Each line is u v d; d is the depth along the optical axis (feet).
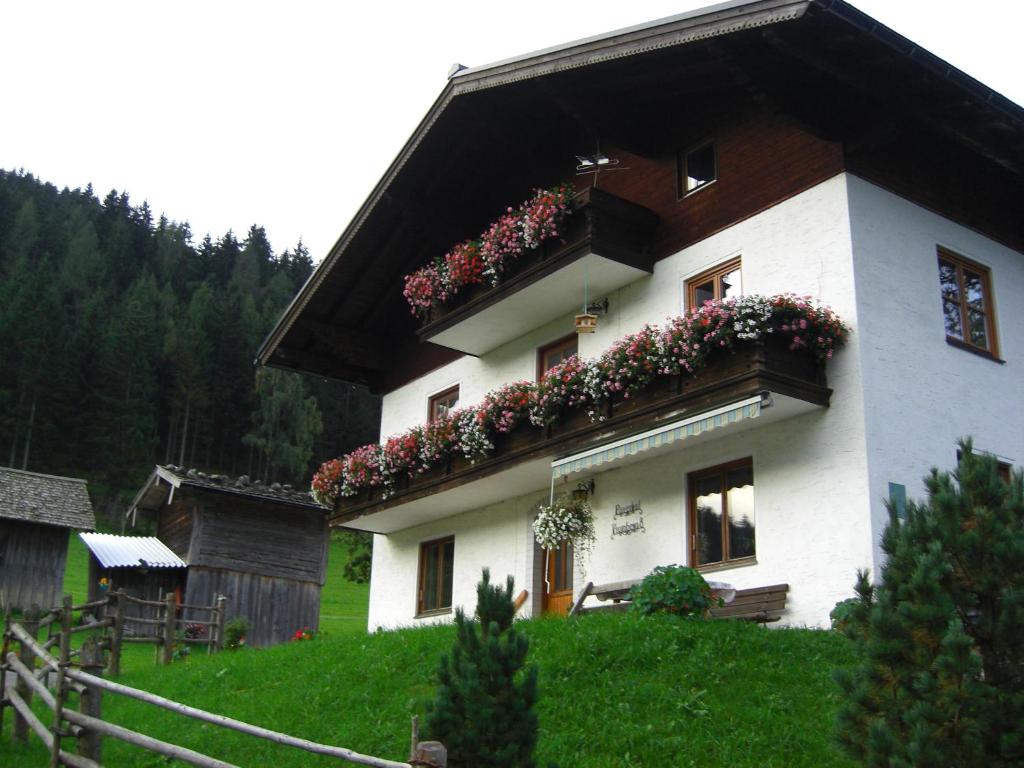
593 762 32.27
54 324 244.22
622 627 41.78
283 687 43.78
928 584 24.14
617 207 59.98
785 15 45.42
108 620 59.16
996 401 54.80
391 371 85.71
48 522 114.52
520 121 69.21
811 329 49.32
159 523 111.14
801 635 41.86
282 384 276.82
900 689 23.90
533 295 64.13
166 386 269.23
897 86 49.47
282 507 105.19
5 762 35.63
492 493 68.85
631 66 57.16
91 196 380.58
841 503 48.24
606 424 55.62
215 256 371.15
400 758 34.45
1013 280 58.70
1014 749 22.76
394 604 79.77
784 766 31.30
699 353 50.29
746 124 57.47
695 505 55.93
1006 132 52.90
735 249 56.24
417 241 78.28
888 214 52.80
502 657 25.03
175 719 42.27
